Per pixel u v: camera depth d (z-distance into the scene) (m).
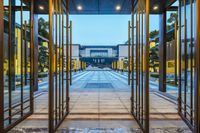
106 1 10.26
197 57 4.71
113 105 8.34
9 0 5.70
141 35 5.79
